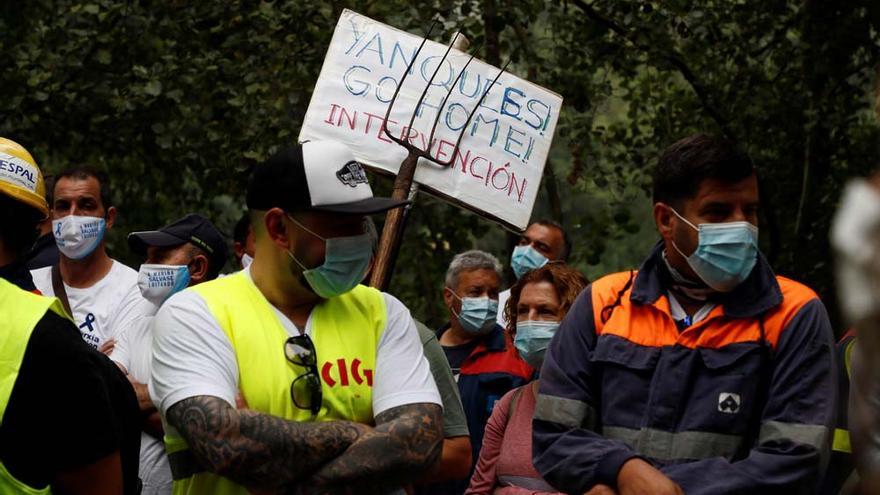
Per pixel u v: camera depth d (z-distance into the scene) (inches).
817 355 132.1
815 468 129.4
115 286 233.1
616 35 452.1
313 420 126.9
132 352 209.8
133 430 130.4
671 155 138.1
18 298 116.0
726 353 134.0
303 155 128.7
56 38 446.6
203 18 438.6
